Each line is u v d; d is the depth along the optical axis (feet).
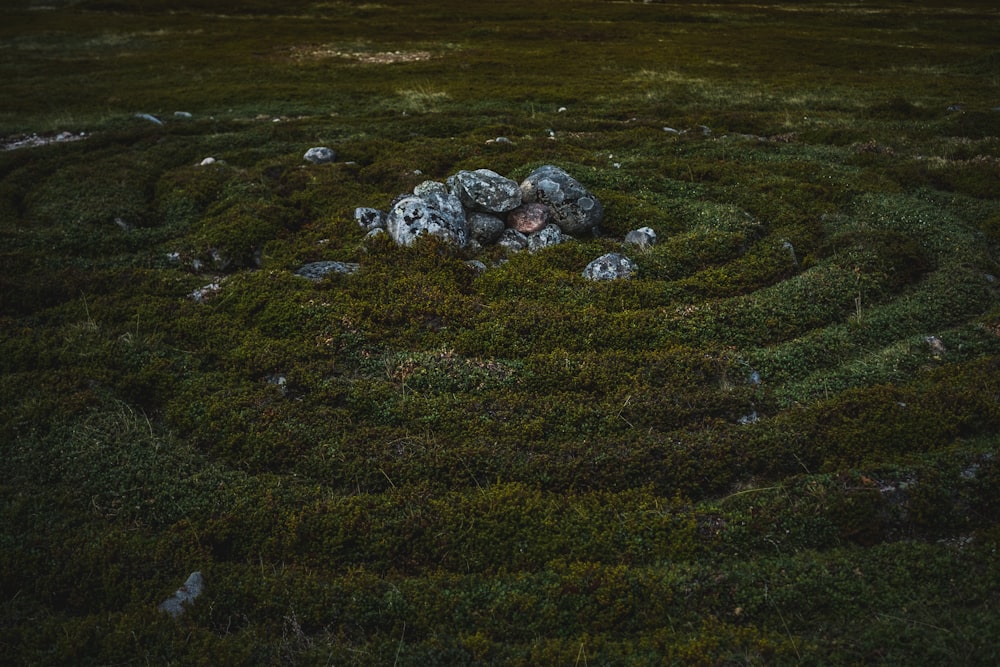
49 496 27.96
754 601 22.68
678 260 49.39
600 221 55.01
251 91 113.19
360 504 27.55
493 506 26.96
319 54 147.43
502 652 21.36
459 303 42.42
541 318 40.60
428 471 29.45
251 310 42.93
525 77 124.98
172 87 118.42
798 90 112.88
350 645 21.93
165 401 35.12
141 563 24.99
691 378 35.50
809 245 51.75
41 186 67.97
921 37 172.24
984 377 32.86
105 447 30.66
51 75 128.36
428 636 22.29
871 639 20.90
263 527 26.81
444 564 25.64
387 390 34.40
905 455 28.60
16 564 24.75
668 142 79.46
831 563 23.91
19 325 41.93
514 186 52.85
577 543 25.64
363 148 76.59
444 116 94.94
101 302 45.09
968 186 63.31
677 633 21.89
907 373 34.60
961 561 23.63
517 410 33.17
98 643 21.84
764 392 33.73
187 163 77.51
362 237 52.75
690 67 135.03
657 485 28.71
